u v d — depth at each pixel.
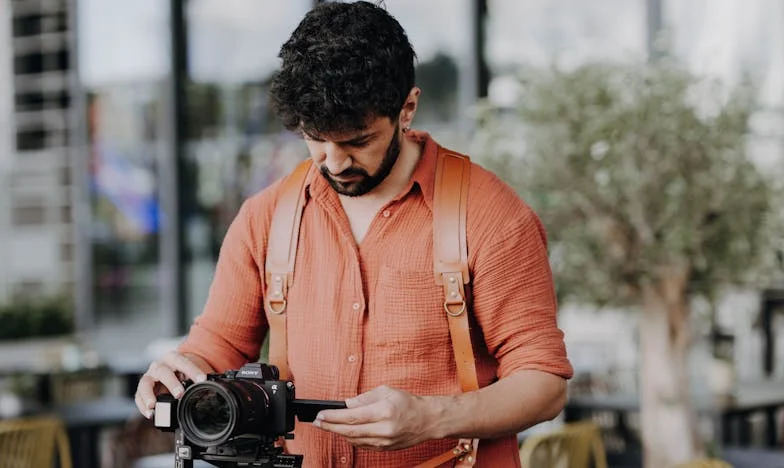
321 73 1.43
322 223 1.68
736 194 3.52
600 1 6.00
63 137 9.48
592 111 3.55
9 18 9.74
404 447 1.48
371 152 1.51
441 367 1.64
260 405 1.47
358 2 1.51
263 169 7.95
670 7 5.65
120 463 4.79
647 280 3.71
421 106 6.64
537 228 1.69
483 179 1.66
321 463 1.66
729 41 5.55
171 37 8.19
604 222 3.68
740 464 3.96
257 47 7.94
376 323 1.63
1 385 6.34
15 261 9.53
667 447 3.88
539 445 3.62
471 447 1.62
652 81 3.53
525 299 1.63
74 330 9.10
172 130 8.24
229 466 1.52
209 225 8.25
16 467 4.02
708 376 5.07
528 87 3.66
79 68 8.96
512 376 1.59
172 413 1.48
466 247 1.62
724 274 3.76
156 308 8.66
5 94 9.73
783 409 5.73
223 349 1.74
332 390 1.64
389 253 1.64
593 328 6.05
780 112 5.04
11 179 9.65
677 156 3.52
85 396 6.42
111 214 8.87
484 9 6.43
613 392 5.83
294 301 1.68
